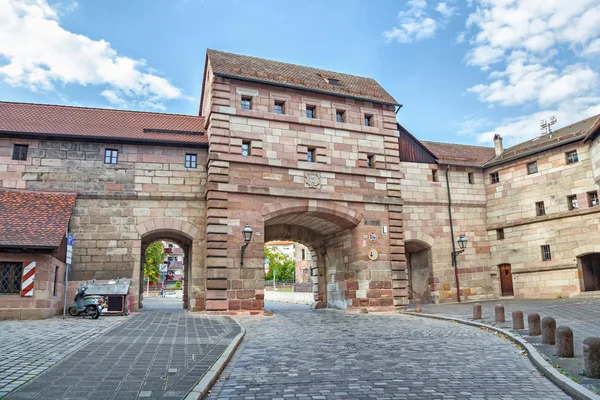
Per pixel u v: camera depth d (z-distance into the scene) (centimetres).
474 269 3431
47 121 2577
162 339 1434
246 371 1055
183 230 2562
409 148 3428
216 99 2577
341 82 3084
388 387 906
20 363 1003
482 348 1348
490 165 3550
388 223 2892
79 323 1784
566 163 3139
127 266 2448
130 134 2594
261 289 2478
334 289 3092
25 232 1994
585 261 3084
